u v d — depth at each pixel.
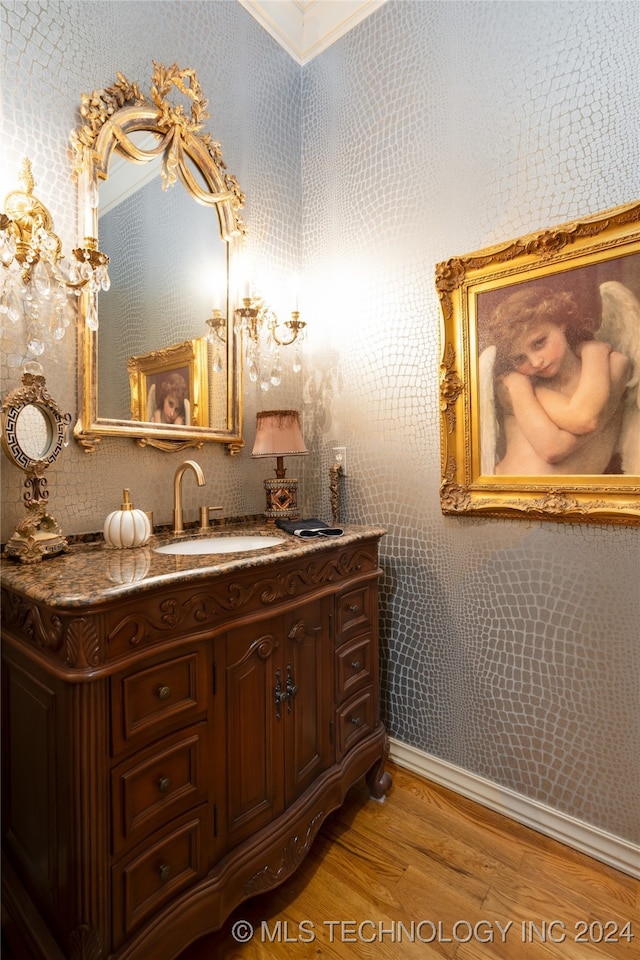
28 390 1.23
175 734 1.04
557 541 1.51
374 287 1.94
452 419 1.70
